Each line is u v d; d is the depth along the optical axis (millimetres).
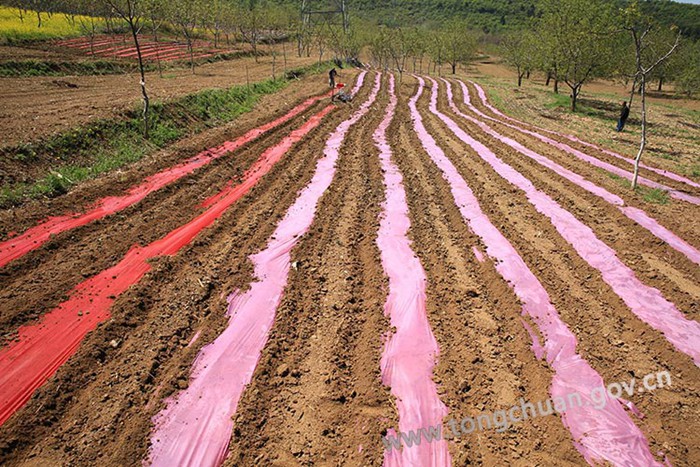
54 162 11438
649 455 5305
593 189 13406
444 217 11320
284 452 5223
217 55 40156
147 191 11445
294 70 34844
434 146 17938
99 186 11156
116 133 13711
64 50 30734
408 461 5160
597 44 26688
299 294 8086
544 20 31000
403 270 8859
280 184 12867
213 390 5992
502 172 14688
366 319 7504
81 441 5172
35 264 8180
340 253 9445
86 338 6578
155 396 5832
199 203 11344
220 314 7414
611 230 10711
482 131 21266
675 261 9375
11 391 5672
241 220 10648
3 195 9648
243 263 8859
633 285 8555
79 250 8758
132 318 7129
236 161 14398
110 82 23047
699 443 5426
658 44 35406
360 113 23672
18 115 13562
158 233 9672
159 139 14656
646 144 20109
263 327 7195
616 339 7133
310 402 5887
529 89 40000
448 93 35562
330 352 6738
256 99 23422
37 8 41062
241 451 5184
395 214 11305
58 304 7277
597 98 37312
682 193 13523
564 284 8547
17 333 6605
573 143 19188
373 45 50812
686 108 35469
